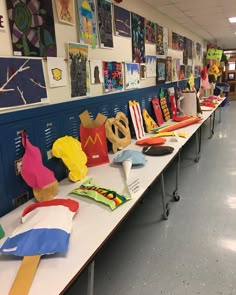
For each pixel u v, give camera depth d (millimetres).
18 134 1630
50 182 1678
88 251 1171
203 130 6707
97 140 2258
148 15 3871
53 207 1430
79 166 1983
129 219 2680
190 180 3639
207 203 2977
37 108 1781
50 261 1112
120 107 3062
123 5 3057
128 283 1884
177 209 2867
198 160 4445
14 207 1626
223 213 2750
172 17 4859
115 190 1763
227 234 2389
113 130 2754
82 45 2289
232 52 13430
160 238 2367
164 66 4578
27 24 1676
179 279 1899
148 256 2141
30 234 1205
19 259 1130
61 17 2004
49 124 1910
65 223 1303
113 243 2312
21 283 984
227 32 7176
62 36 2045
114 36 2877
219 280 1876
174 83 5215
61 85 2061
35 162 1647
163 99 4402
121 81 3090
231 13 4730
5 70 1527
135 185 1833
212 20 5324
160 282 1881
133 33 3336
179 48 5566
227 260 2064
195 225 2551
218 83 10766
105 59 2727
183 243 2285
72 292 1804
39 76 1805
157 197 3152
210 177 3715
